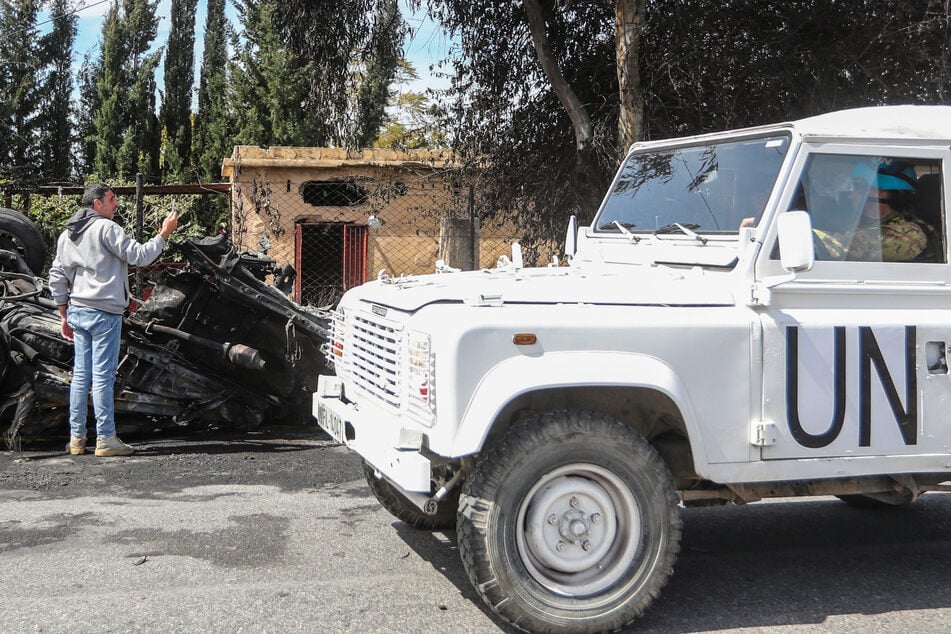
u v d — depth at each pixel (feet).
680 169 15.79
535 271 15.21
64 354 23.17
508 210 39.40
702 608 13.46
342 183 56.34
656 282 13.26
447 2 35.01
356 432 14.10
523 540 11.85
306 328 25.11
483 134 38.09
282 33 35.32
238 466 21.52
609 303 12.62
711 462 12.54
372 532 16.65
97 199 21.62
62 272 21.95
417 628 12.33
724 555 16.19
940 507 19.81
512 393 11.48
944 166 14.06
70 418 22.31
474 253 32.94
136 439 24.50
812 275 13.26
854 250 13.52
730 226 13.94
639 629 12.60
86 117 125.08
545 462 11.77
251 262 26.53
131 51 122.62
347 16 34.42
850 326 13.20
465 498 11.83
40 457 21.98
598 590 12.14
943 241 13.98
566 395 12.89
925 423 13.52
